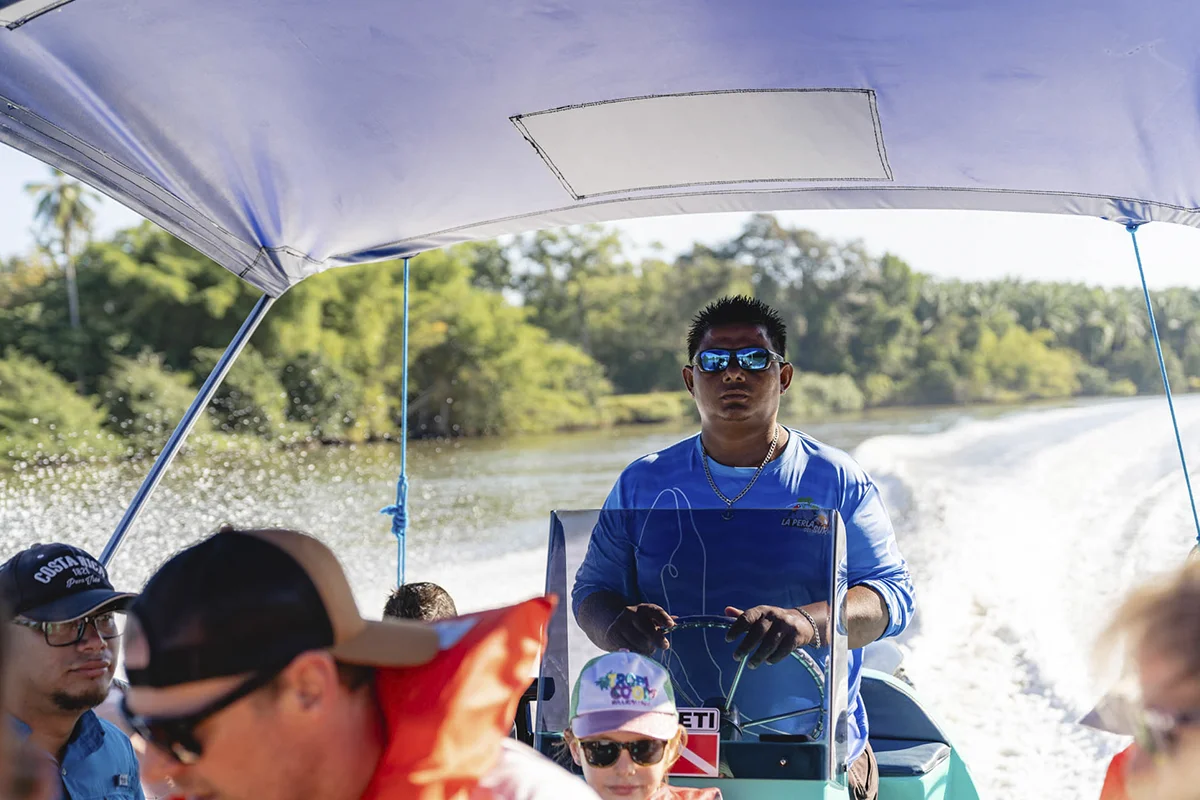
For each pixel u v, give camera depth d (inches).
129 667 42.1
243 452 1498.5
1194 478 814.5
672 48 119.1
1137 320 2694.4
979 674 309.7
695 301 2332.7
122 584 603.8
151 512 820.0
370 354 1718.8
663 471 124.5
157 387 1501.0
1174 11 108.3
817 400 2332.7
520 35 117.0
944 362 2539.4
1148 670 43.6
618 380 2253.9
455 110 130.0
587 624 91.2
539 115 131.3
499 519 876.0
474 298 1861.5
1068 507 693.3
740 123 133.3
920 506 685.9
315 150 134.5
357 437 1654.8
